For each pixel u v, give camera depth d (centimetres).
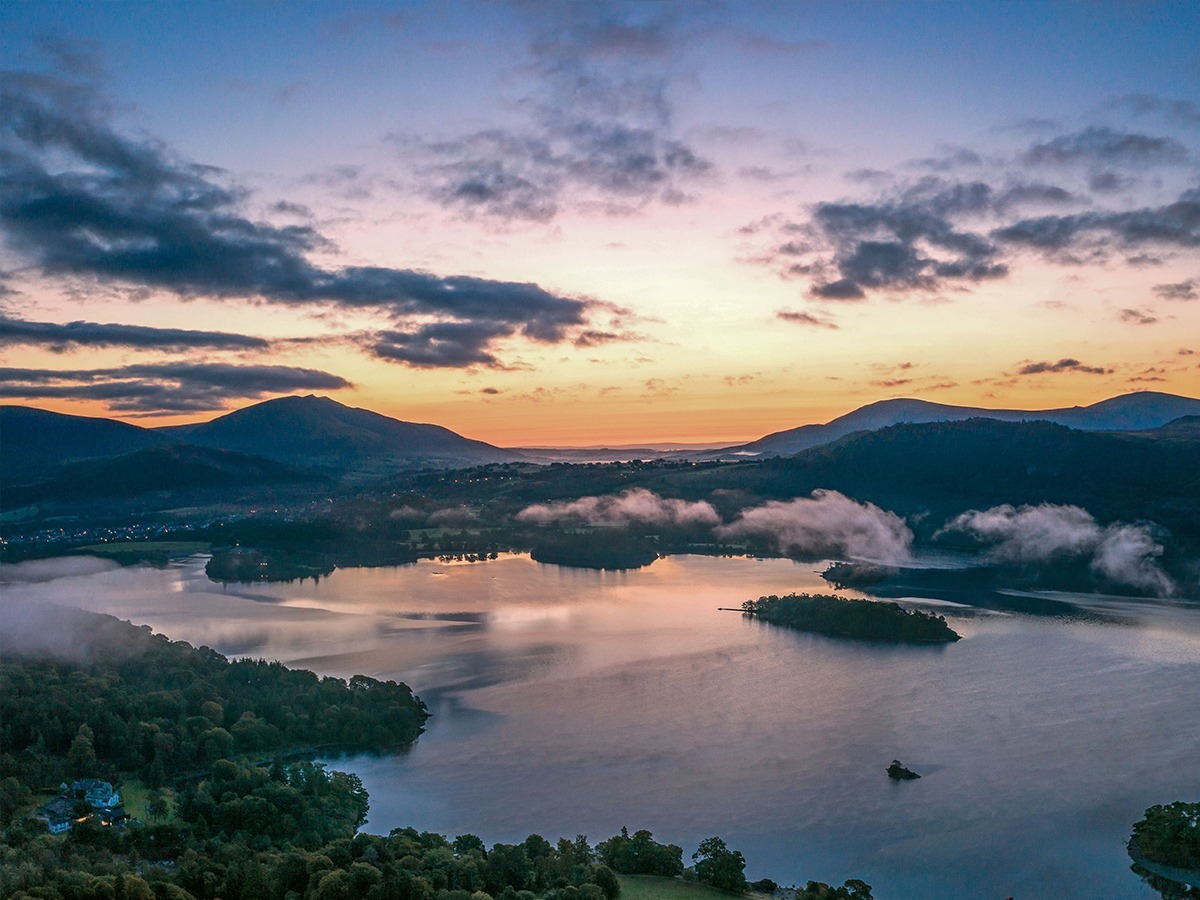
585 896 17038
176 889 17012
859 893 18238
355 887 17162
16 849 18662
